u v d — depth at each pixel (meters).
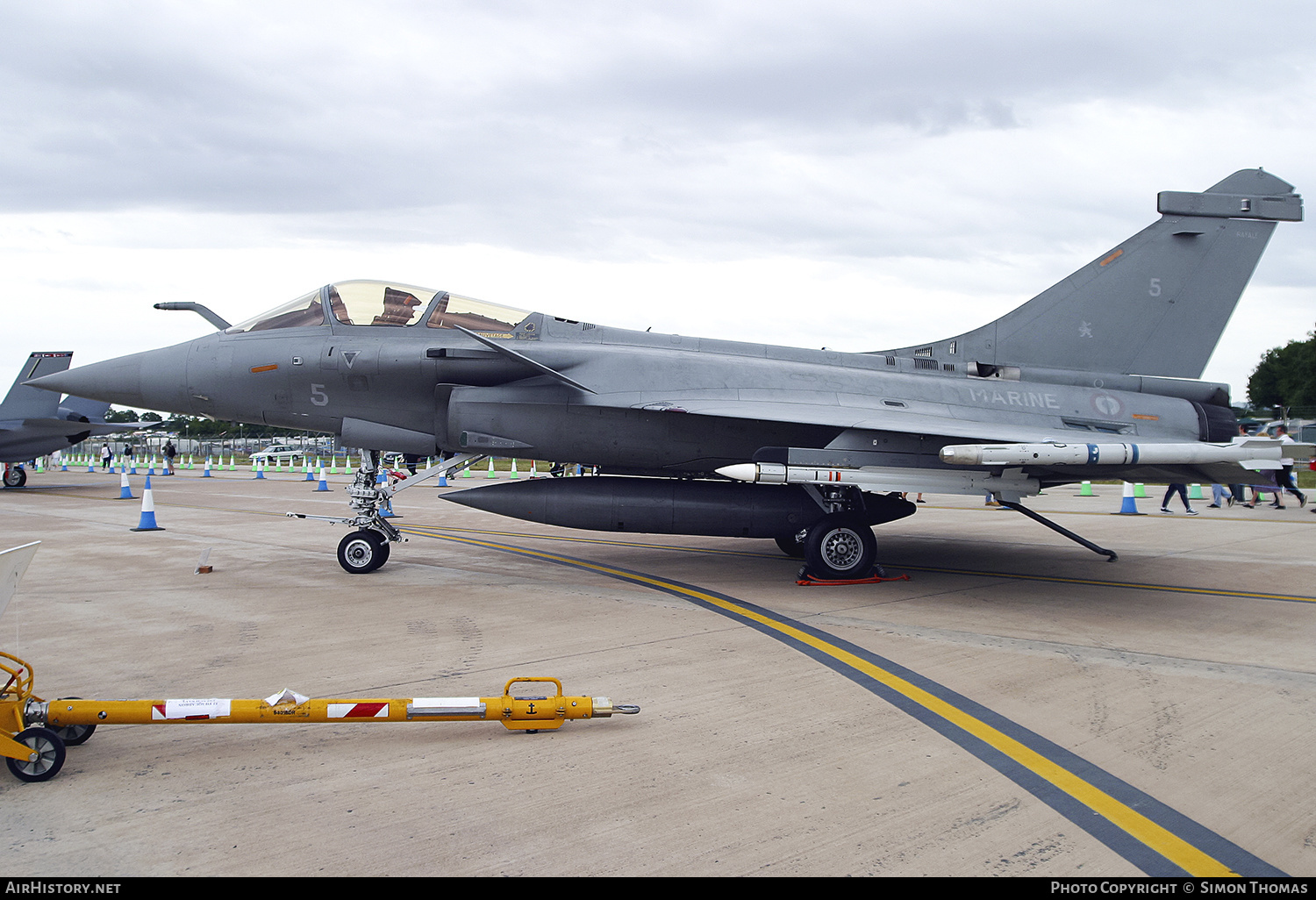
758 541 13.09
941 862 2.95
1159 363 9.96
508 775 3.74
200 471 44.03
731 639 6.33
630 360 9.45
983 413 9.31
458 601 7.90
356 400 9.73
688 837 3.14
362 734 4.27
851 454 8.36
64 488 27.86
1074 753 4.02
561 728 4.34
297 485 29.77
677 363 9.48
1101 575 9.64
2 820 3.29
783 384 9.38
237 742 4.16
